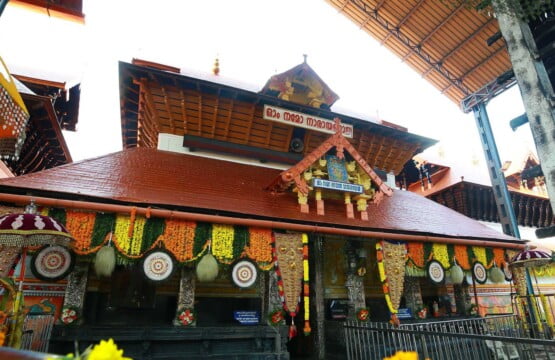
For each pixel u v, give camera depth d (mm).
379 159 17625
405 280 13648
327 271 12859
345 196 11977
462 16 18234
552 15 6660
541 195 24172
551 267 19250
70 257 7836
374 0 20203
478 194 22031
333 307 12531
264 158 14812
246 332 9406
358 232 10570
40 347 7340
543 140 5988
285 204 11180
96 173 9664
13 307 6207
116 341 8109
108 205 7992
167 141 13711
